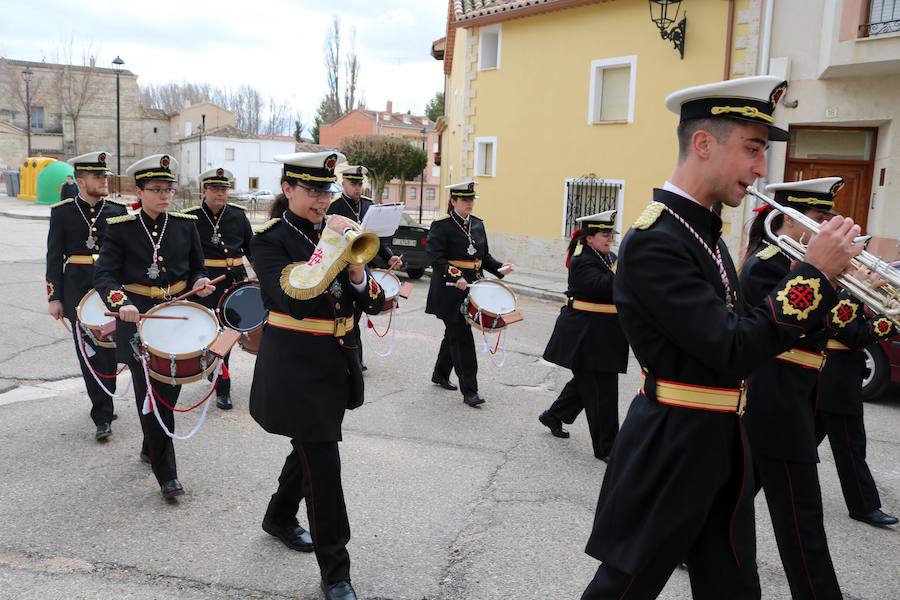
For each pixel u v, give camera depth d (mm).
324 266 3090
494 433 5988
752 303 3492
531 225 16734
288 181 3488
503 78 17000
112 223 4863
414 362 8219
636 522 2445
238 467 5035
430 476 5027
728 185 2371
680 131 2455
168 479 4457
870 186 12297
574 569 3850
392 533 4188
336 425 3436
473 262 6980
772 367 3369
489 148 17828
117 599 3428
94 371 5430
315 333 3436
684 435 2385
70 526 4125
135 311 4246
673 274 2273
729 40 13039
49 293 5680
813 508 3303
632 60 14555
